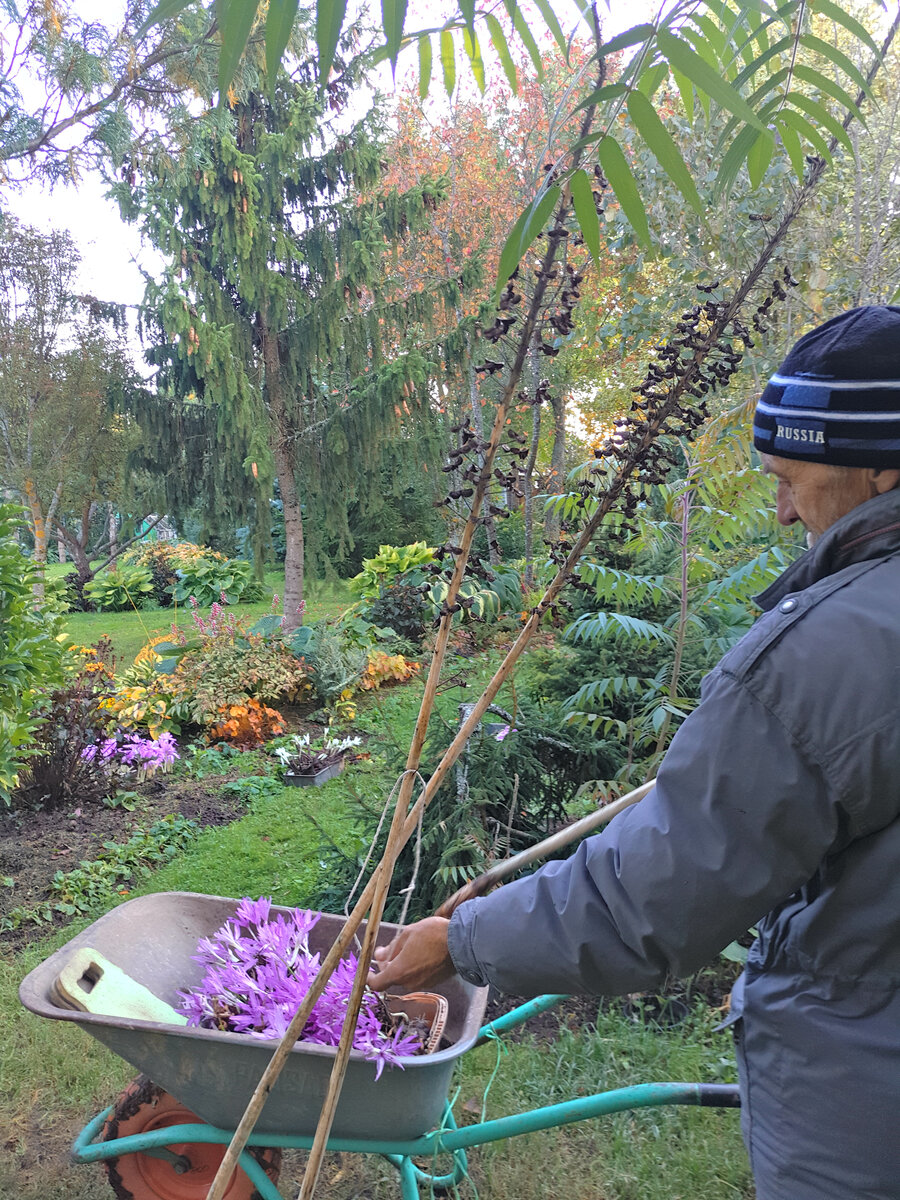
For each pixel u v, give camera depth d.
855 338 1.10
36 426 12.49
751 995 1.23
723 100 0.77
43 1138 2.79
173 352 10.59
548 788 4.11
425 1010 2.00
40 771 6.05
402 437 11.23
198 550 20.03
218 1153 2.03
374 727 8.12
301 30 7.79
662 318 5.03
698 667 4.49
